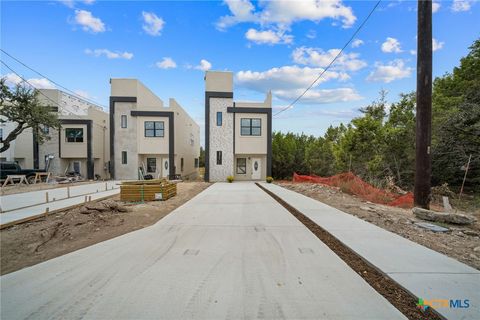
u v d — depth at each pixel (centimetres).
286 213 770
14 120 1925
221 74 2184
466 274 337
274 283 324
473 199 1227
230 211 803
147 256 422
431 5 717
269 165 2192
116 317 256
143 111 2269
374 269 365
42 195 1219
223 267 375
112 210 751
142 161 2352
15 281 338
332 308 268
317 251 440
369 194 1063
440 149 1377
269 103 2198
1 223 627
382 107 1917
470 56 1650
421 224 599
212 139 2172
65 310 270
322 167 2544
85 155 2400
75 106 2791
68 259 412
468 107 1301
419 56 733
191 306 274
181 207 876
